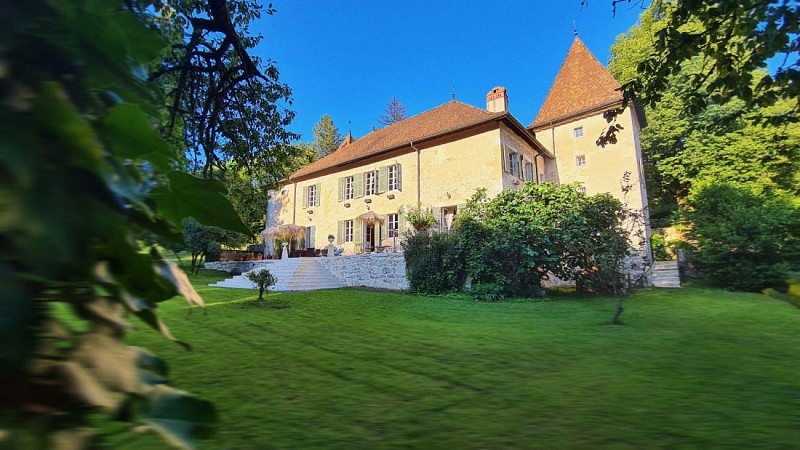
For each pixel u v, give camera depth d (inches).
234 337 236.4
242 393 138.9
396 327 274.7
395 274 588.1
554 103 866.1
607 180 758.5
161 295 30.2
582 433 107.5
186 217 33.8
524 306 395.2
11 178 18.0
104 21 25.7
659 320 303.1
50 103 20.2
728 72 184.7
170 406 24.6
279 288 580.4
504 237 479.8
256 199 406.3
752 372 163.2
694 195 669.9
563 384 150.9
